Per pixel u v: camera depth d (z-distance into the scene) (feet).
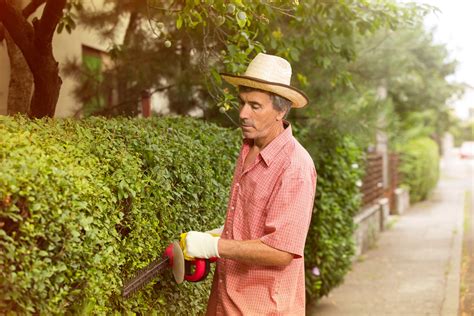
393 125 26.94
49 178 9.49
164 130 15.14
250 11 16.05
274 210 11.08
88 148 11.54
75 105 25.16
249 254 11.00
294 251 10.98
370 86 27.96
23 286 9.04
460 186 86.12
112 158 11.90
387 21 21.80
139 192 12.41
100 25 24.30
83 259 10.44
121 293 11.44
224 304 11.62
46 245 9.64
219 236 12.46
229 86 21.91
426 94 62.75
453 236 44.70
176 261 11.64
